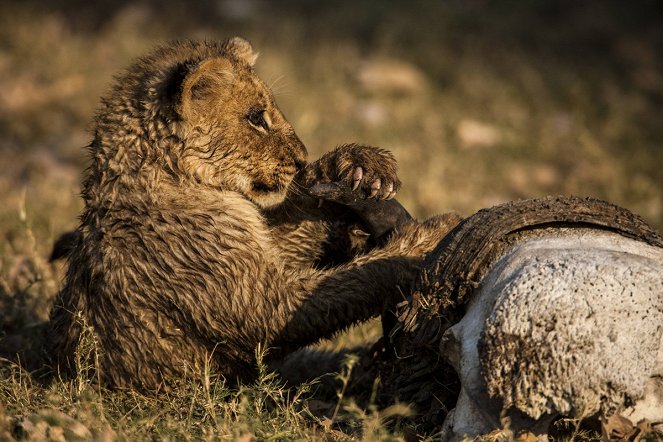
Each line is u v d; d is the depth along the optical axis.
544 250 7.60
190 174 9.93
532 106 22.83
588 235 8.01
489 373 7.04
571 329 6.92
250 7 27.67
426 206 17.30
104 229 9.55
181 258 9.37
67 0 28.45
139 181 9.69
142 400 9.30
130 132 9.87
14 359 10.88
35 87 23.19
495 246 8.06
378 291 9.53
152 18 27.19
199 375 9.45
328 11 27.42
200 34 25.92
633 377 6.94
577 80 23.73
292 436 8.06
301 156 10.73
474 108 22.80
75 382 9.37
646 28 26.62
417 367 8.71
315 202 10.66
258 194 10.50
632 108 22.72
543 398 6.94
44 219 15.49
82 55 24.61
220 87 10.21
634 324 6.99
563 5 27.70
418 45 25.23
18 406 8.69
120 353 9.48
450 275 8.12
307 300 9.52
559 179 19.53
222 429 7.94
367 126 21.42
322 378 10.70
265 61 23.58
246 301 9.38
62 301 10.15
